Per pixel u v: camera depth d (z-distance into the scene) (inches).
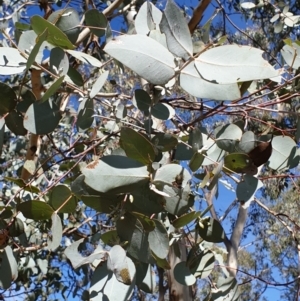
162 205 24.5
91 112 29.6
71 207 27.0
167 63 22.1
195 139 29.0
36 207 27.0
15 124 27.6
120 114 32.8
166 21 22.1
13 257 28.5
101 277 24.6
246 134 29.2
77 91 30.4
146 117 29.6
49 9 50.6
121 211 24.3
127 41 22.0
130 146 23.6
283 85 30.5
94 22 31.7
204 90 21.9
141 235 24.4
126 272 23.5
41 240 53.7
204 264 31.2
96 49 48.4
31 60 23.9
